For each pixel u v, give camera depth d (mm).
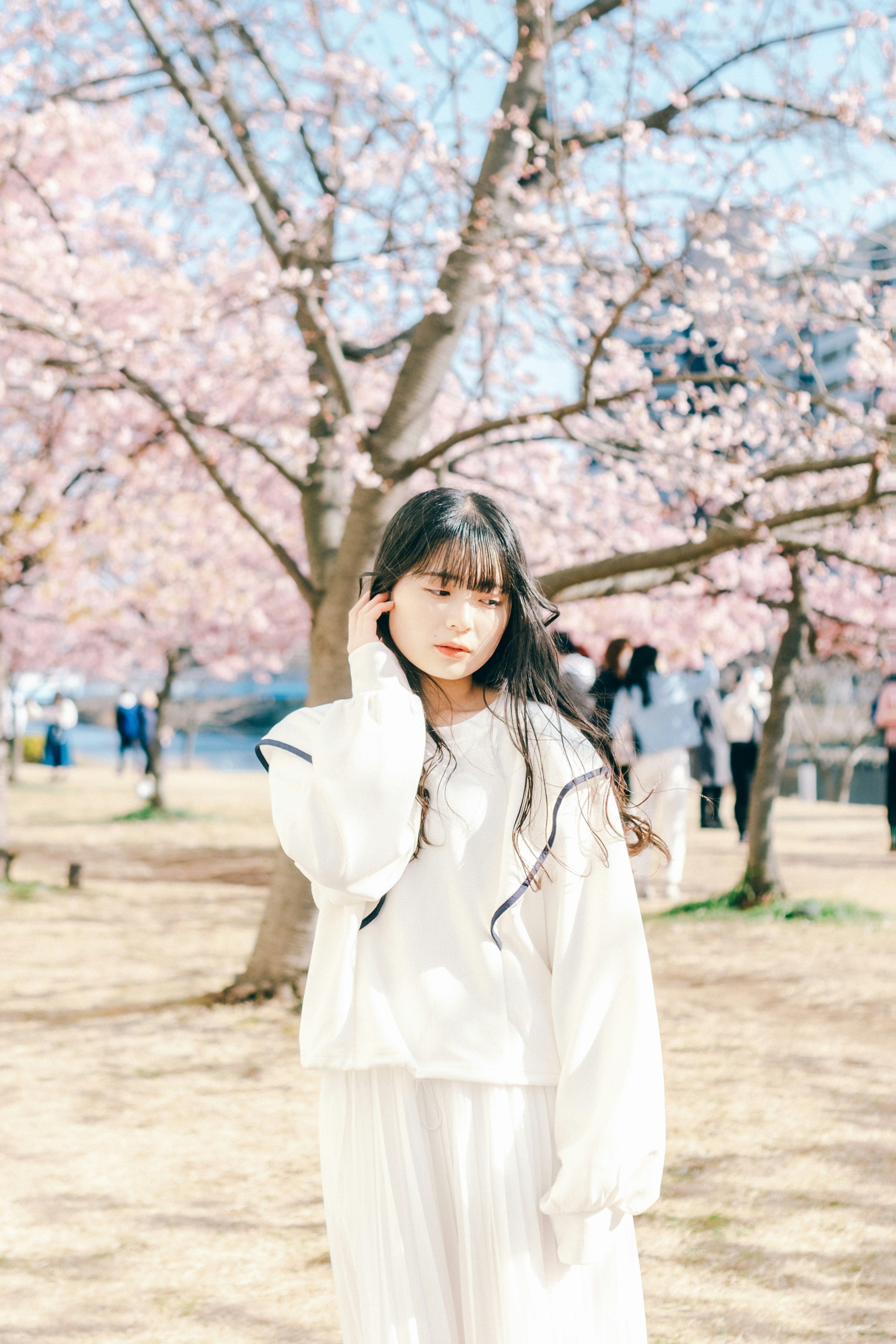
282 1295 3002
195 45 7469
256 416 10062
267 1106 4570
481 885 1628
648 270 5699
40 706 33938
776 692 8977
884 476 8820
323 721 1649
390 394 10523
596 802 1636
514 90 6430
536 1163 1555
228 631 17984
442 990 1595
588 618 11422
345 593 6168
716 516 7590
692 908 8930
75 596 15391
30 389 9523
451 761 1673
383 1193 1559
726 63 6551
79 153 9711
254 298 7402
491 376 8766
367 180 7055
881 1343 2635
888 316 8352
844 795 22422
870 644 11297
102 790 24062
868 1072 4832
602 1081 1524
